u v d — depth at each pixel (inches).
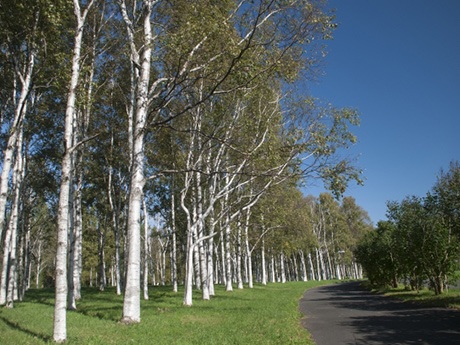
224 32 507.2
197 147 917.2
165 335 412.8
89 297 1023.6
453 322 471.5
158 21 650.8
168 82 565.6
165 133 892.6
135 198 532.4
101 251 1389.0
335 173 687.1
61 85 628.7
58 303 386.0
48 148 1035.3
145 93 566.3
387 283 1267.2
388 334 413.7
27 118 877.8
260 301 880.3
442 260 811.4
